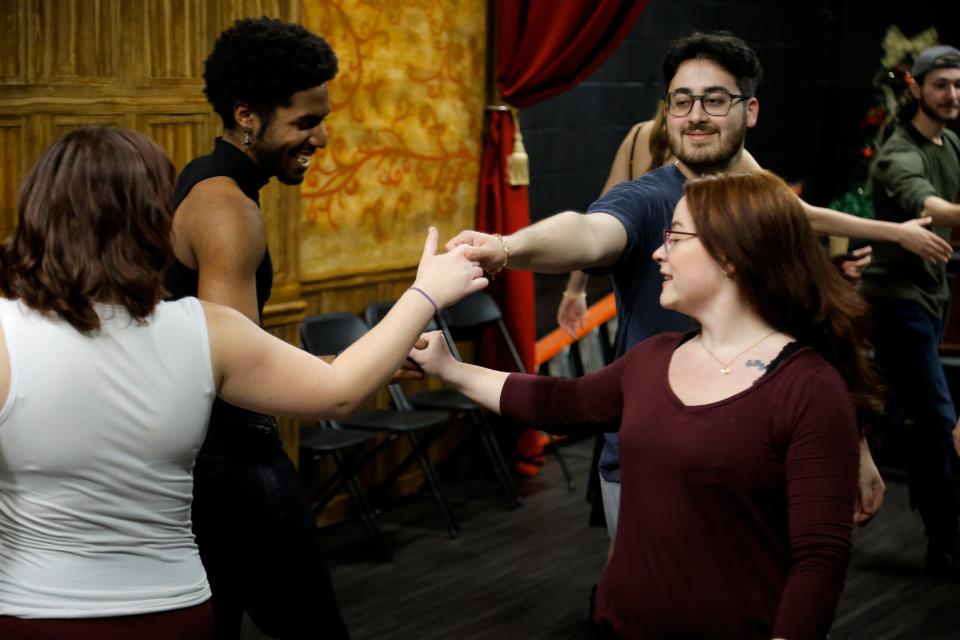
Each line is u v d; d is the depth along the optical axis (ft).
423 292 7.18
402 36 18.06
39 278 6.20
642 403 7.00
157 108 14.20
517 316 19.49
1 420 6.14
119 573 6.36
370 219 18.10
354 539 17.10
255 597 9.63
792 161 29.94
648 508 6.81
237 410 9.30
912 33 30.48
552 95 19.24
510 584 15.52
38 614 6.21
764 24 28.02
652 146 13.67
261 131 9.38
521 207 19.65
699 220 6.88
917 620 14.46
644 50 23.99
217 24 14.65
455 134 19.22
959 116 29.04
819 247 6.93
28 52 13.05
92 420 6.23
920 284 15.71
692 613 6.66
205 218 8.99
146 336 6.37
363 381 6.86
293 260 15.96
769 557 6.63
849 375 6.90
